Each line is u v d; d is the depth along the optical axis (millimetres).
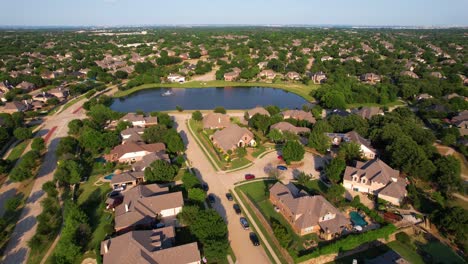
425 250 67000
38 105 168750
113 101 194750
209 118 137250
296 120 137000
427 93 188375
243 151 108062
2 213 77375
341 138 116938
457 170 88625
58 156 104750
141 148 105688
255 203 82000
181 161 101562
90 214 76562
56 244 66562
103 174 96125
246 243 67625
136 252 56562
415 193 83062
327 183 93000
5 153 114250
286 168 101438
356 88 199625
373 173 87562
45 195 85188
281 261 62906
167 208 74875
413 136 113375
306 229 69750
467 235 67938
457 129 123688
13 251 64625
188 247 59469
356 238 65375
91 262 61500
